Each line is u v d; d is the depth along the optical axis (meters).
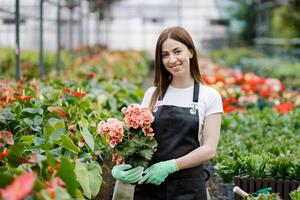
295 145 5.47
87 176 3.05
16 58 8.27
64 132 4.05
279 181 4.27
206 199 3.45
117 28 29.38
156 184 3.26
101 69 11.91
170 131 3.38
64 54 17.86
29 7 21.80
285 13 26.03
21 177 2.05
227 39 30.67
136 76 13.91
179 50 3.37
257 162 4.45
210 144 3.34
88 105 5.73
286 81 15.69
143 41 29.39
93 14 23.05
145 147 3.29
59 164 2.71
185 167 3.28
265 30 29.22
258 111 8.27
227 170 4.59
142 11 28.91
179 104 3.43
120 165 3.27
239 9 32.53
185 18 29.39
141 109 3.29
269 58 22.30
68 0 15.01
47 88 6.72
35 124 4.52
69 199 2.40
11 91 5.73
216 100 3.42
